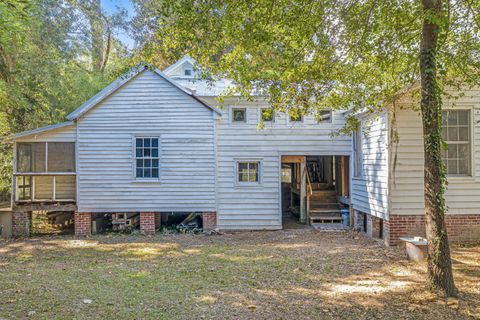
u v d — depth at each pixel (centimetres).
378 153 1132
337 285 707
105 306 590
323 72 801
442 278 627
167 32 721
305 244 1133
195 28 666
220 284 723
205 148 1369
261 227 1390
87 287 696
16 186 1350
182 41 705
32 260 978
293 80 782
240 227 1385
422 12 619
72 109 2097
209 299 630
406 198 1052
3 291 661
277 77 761
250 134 1392
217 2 629
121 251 1084
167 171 1363
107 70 2311
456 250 962
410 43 794
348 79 871
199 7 631
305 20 677
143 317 545
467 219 1047
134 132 1360
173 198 1364
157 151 1370
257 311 575
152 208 1361
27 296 632
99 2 2064
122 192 1359
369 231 1238
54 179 1355
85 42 2148
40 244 1205
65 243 1217
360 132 1316
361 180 1298
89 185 1355
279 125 1401
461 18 750
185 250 1082
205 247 1122
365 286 695
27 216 1352
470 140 1043
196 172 1370
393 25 748
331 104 939
